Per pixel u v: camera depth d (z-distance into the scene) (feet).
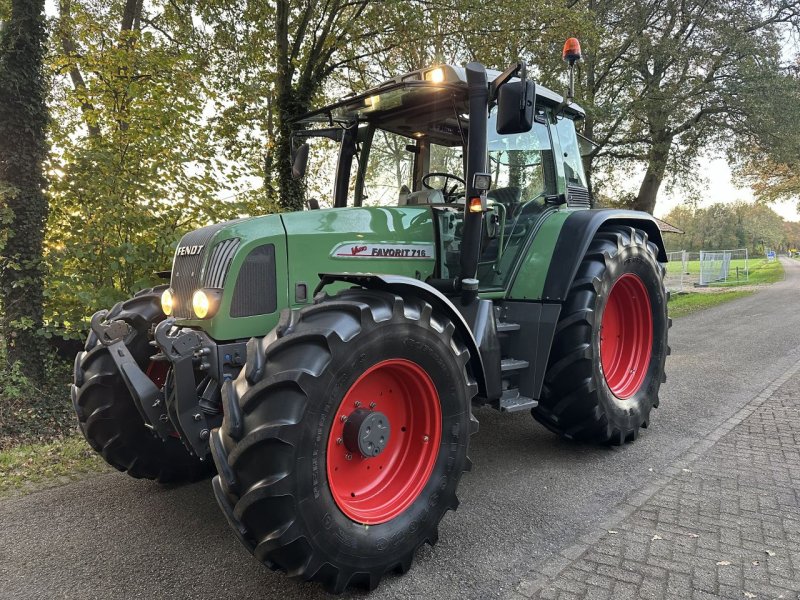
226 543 9.48
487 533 9.59
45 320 19.81
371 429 8.14
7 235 18.08
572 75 14.26
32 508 10.91
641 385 14.40
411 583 8.20
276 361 7.48
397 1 28.37
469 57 33.68
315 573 7.34
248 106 28.45
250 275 9.25
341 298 8.48
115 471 12.84
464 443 9.17
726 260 84.02
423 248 11.50
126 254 19.12
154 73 21.94
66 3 25.52
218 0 27.89
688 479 11.62
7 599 7.90
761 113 48.80
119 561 8.91
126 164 20.53
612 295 14.51
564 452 13.50
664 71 50.31
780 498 10.63
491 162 12.32
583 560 8.61
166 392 9.41
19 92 18.58
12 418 16.61
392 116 13.12
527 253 13.12
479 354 9.87
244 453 7.09
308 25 32.71
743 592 7.72
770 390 18.57
